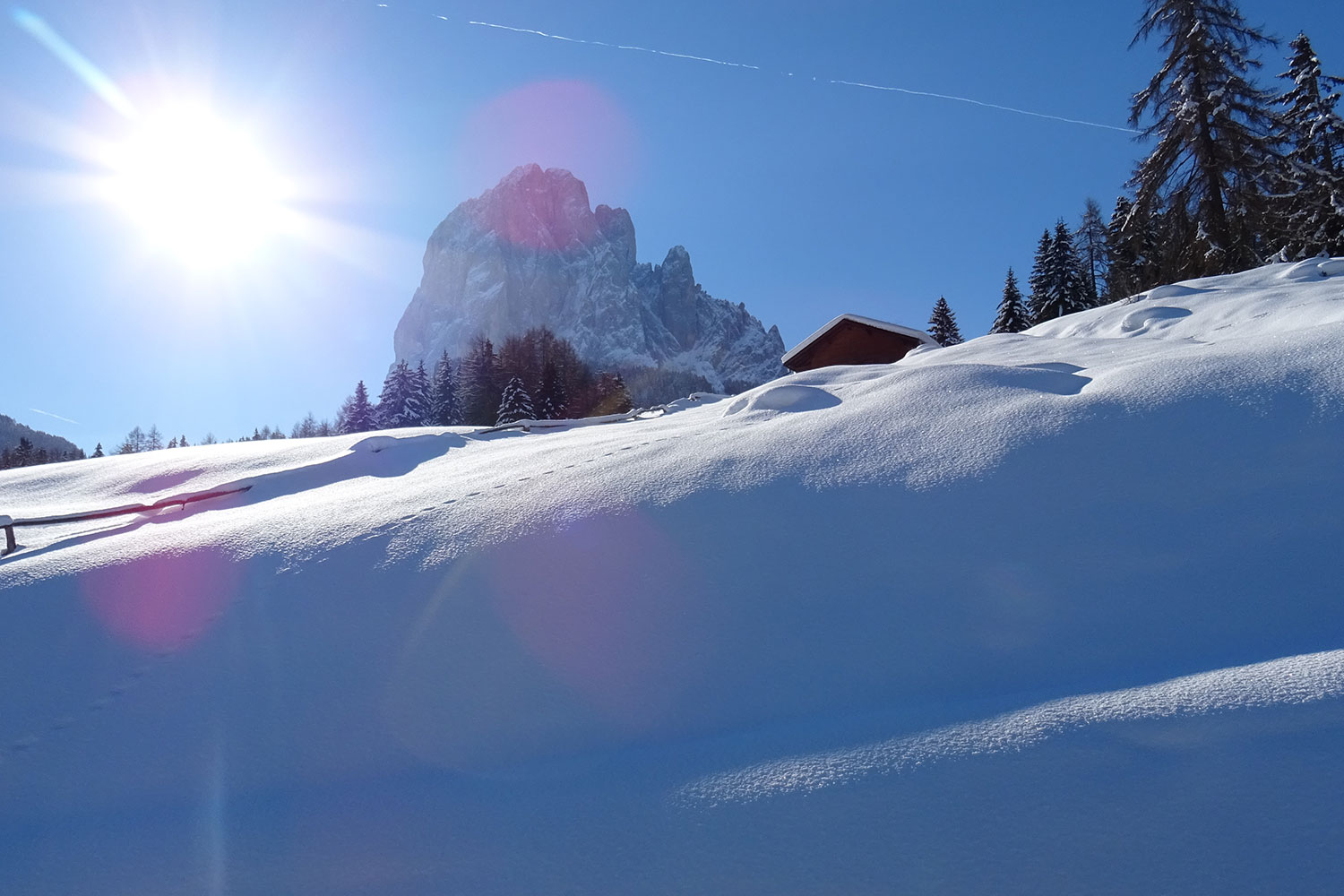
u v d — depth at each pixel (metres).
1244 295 9.89
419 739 2.92
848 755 2.42
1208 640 2.71
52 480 10.57
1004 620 3.03
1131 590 3.04
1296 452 3.52
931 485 3.92
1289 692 2.27
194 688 3.35
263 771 2.87
